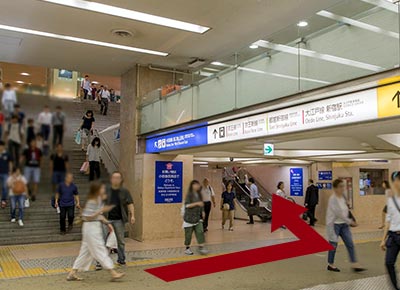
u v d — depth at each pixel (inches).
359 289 204.5
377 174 595.2
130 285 216.8
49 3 295.1
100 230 219.6
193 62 438.6
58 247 349.1
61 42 378.0
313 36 221.0
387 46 177.2
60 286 214.7
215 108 304.0
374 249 333.1
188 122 341.1
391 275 182.2
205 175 645.3
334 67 204.7
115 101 633.6
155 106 411.5
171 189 427.2
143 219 407.5
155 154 422.3
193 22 333.1
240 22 332.5
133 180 436.8
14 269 259.6
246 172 749.3
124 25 337.4
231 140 289.7
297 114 229.3
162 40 374.3
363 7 193.8
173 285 217.8
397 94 171.3
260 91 256.8
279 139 268.5
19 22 329.4
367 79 184.2
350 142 349.1
